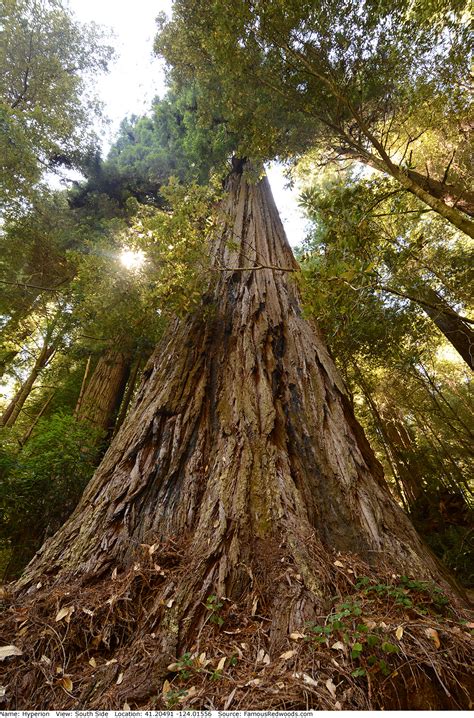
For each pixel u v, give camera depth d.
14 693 1.57
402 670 1.48
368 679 1.42
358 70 3.61
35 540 4.50
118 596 2.03
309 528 2.35
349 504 2.56
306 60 3.54
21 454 5.00
